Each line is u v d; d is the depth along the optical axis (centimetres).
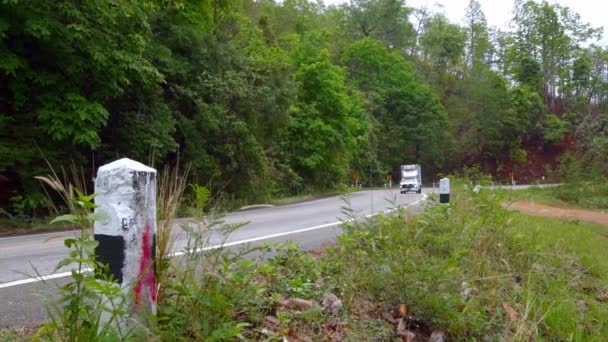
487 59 8619
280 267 484
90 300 260
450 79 7481
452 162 6519
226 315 308
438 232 617
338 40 6481
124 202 263
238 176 2053
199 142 1833
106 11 1252
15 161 1231
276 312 373
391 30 7656
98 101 1362
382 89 5872
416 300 404
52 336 271
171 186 369
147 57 1617
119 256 261
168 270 328
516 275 572
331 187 3391
